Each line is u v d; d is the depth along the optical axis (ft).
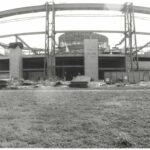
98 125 22.03
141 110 31.42
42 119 25.68
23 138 17.54
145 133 18.74
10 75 173.47
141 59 195.83
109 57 176.24
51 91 72.69
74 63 187.93
